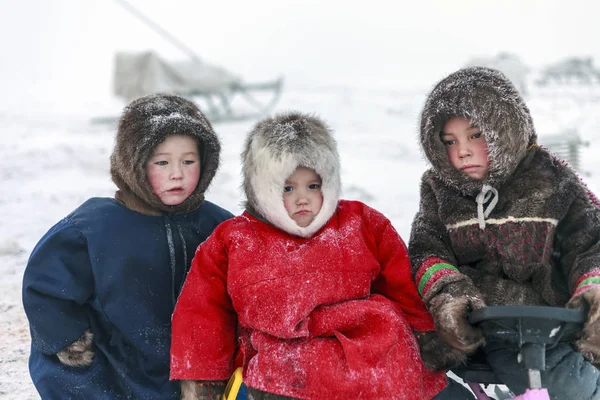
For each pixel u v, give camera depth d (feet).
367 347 7.48
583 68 61.36
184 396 8.01
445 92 8.41
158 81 38.50
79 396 8.39
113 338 8.61
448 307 7.57
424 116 8.64
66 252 8.51
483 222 8.35
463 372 8.08
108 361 8.60
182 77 39.60
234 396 7.82
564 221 8.32
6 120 36.78
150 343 8.63
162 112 8.89
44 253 8.45
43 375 8.38
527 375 7.18
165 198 8.87
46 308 8.29
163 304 8.82
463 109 8.18
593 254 7.94
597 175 22.33
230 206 19.13
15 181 21.63
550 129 23.24
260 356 7.63
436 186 8.88
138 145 8.61
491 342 8.17
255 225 8.36
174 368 7.87
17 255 15.28
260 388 7.47
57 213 18.48
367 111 42.04
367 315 7.79
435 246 8.60
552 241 8.30
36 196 19.89
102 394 8.41
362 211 8.82
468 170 8.40
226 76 41.47
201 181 9.12
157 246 8.86
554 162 8.49
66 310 8.38
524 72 46.65
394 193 21.65
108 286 8.52
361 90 56.54
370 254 8.36
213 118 40.11
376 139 32.48
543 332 6.86
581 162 24.61
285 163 7.95
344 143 31.27
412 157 28.60
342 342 7.48
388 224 8.73
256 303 7.75
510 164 8.22
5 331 11.60
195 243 9.17
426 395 7.79
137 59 38.63
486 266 8.48
